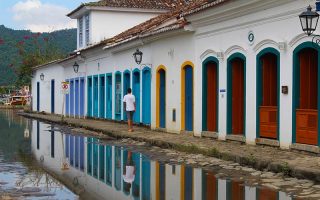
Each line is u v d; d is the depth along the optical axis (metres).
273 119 15.64
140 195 10.09
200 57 19.72
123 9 36.25
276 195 9.56
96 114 34.75
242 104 17.67
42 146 19.64
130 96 23.61
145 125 25.81
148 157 15.75
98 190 10.66
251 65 16.50
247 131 16.72
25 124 33.47
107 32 36.41
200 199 9.55
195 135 20.09
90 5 35.81
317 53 13.91
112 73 31.17
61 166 14.34
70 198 9.81
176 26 20.53
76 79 39.31
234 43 17.41
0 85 103.94
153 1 37.31
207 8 17.98
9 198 9.76
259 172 12.12
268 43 15.59
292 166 11.44
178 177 12.02
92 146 19.41
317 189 9.93
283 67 14.92
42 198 9.81
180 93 21.39
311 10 13.36
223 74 18.12
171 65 22.27
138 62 25.50
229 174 12.08
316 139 13.67
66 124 32.38
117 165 14.34
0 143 20.84
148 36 23.66
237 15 16.98
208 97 19.50
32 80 56.09
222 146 16.16
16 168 13.93
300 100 14.47
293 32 14.42
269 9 15.39
